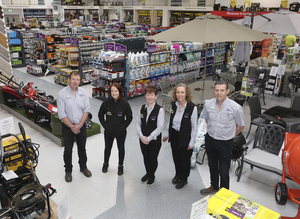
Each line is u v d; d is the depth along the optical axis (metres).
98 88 7.81
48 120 5.04
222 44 10.90
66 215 2.39
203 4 16.20
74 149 4.58
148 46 7.64
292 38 11.40
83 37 10.65
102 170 3.92
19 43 11.70
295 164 2.39
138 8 19.78
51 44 10.32
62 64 9.36
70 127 3.37
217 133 2.97
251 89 5.55
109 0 22.36
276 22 6.25
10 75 7.01
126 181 3.70
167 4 18.19
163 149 4.70
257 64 8.88
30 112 5.65
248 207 1.98
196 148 3.99
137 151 4.61
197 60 9.79
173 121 3.22
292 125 3.39
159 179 3.77
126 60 6.97
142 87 7.80
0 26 6.59
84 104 3.47
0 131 2.94
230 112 2.86
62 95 3.32
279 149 3.69
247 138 5.19
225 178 3.08
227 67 11.24
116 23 15.47
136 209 3.13
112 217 2.99
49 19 21.30
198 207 1.81
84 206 3.17
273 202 3.32
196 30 3.73
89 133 5.08
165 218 2.99
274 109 4.77
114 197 3.35
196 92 5.41
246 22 5.95
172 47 8.52
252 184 3.68
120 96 3.48
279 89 8.07
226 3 13.83
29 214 2.32
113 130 3.54
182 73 9.27
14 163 2.82
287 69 8.19
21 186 2.69
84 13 24.33
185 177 3.51
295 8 11.32
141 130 3.36
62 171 3.93
